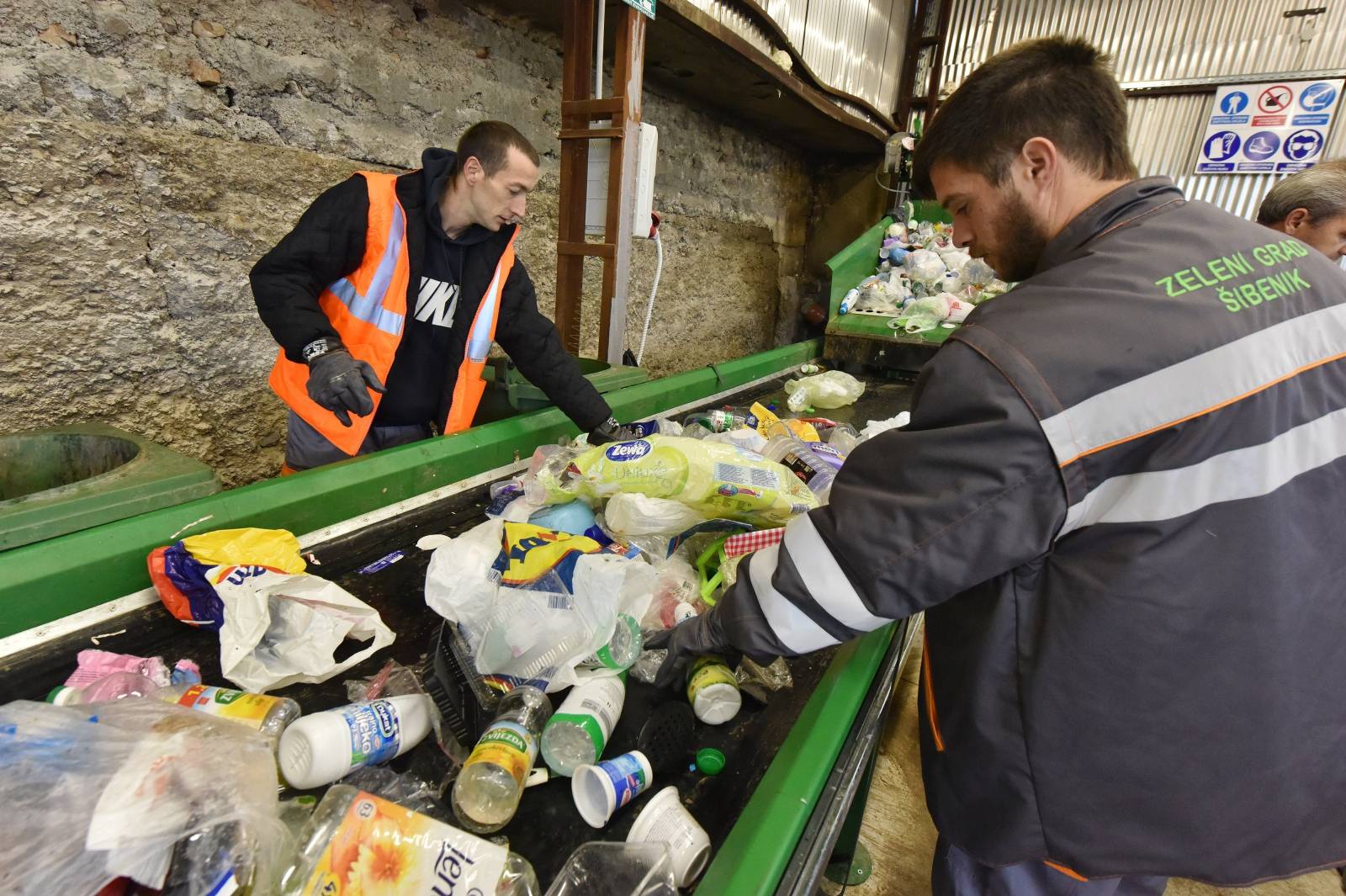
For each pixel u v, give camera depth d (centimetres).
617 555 95
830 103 431
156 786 48
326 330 140
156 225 195
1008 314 65
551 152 324
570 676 79
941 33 556
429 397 178
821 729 76
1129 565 63
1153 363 59
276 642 83
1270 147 465
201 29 196
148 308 198
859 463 70
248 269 217
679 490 108
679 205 431
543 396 182
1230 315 61
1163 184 73
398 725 70
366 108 243
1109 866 73
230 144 207
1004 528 60
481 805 64
